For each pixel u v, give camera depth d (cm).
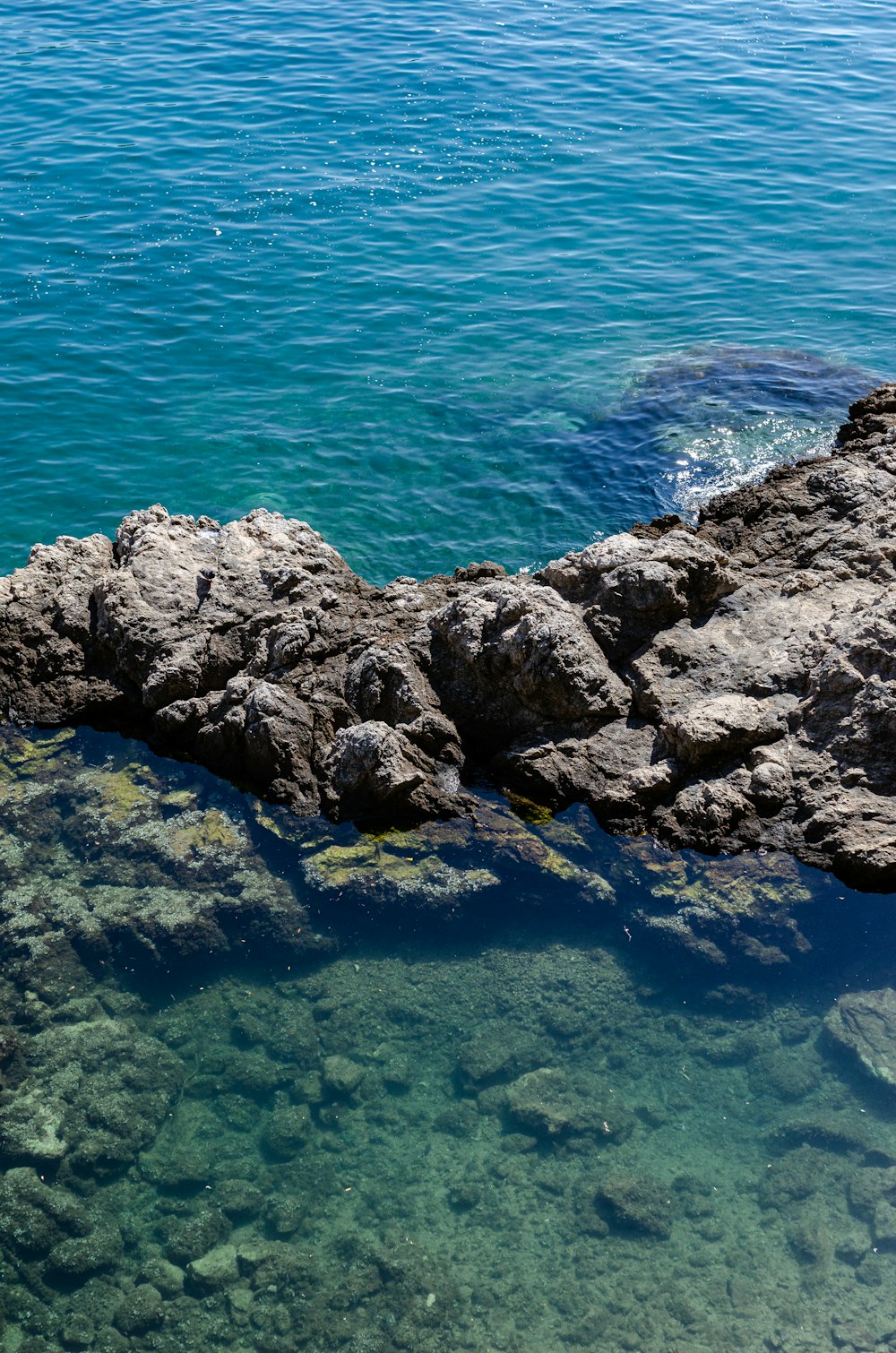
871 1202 844
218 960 1038
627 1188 864
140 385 1952
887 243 2445
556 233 2459
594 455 1780
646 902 1036
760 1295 799
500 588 1198
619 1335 780
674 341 2103
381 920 1055
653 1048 948
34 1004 1002
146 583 1267
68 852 1121
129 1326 805
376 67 3191
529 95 3058
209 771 1199
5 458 1778
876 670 1084
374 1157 896
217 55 3266
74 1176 891
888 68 3297
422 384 1964
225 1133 916
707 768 1101
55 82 3066
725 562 1231
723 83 3167
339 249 2364
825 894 1019
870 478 1361
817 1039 942
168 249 2344
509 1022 973
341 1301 811
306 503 1697
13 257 2298
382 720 1189
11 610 1276
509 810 1120
